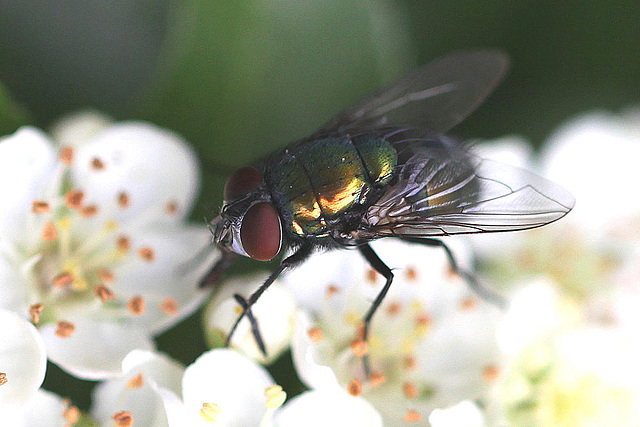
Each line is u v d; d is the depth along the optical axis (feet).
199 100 0.29
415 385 0.28
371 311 0.28
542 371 0.29
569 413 0.29
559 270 0.30
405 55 0.30
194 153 0.29
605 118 0.31
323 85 0.30
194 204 0.29
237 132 0.29
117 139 0.28
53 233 0.28
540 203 0.28
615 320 0.30
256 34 0.29
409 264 0.29
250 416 0.27
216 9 0.29
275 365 0.28
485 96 0.29
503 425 0.28
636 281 0.30
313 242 0.28
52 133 0.29
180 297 0.28
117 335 0.28
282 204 0.27
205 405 0.27
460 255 0.29
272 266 0.29
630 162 0.31
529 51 0.31
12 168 0.28
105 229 0.28
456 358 0.28
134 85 0.30
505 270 0.30
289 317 0.27
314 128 0.30
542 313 0.29
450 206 0.28
